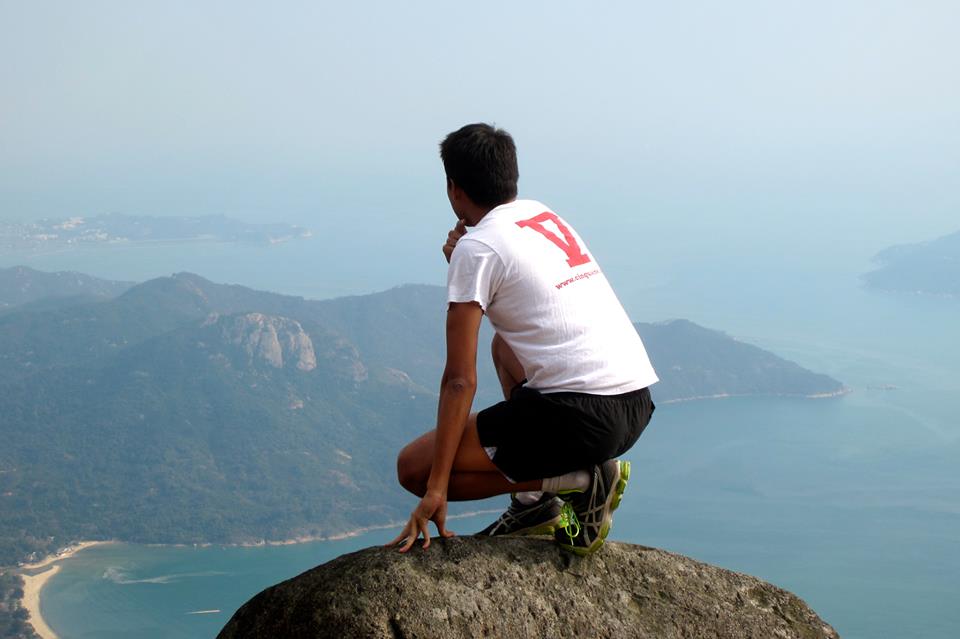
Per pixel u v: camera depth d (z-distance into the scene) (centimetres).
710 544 17588
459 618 348
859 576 15825
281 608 355
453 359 366
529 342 368
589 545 388
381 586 349
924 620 13475
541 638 360
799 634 409
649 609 394
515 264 364
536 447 366
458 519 16088
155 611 14188
